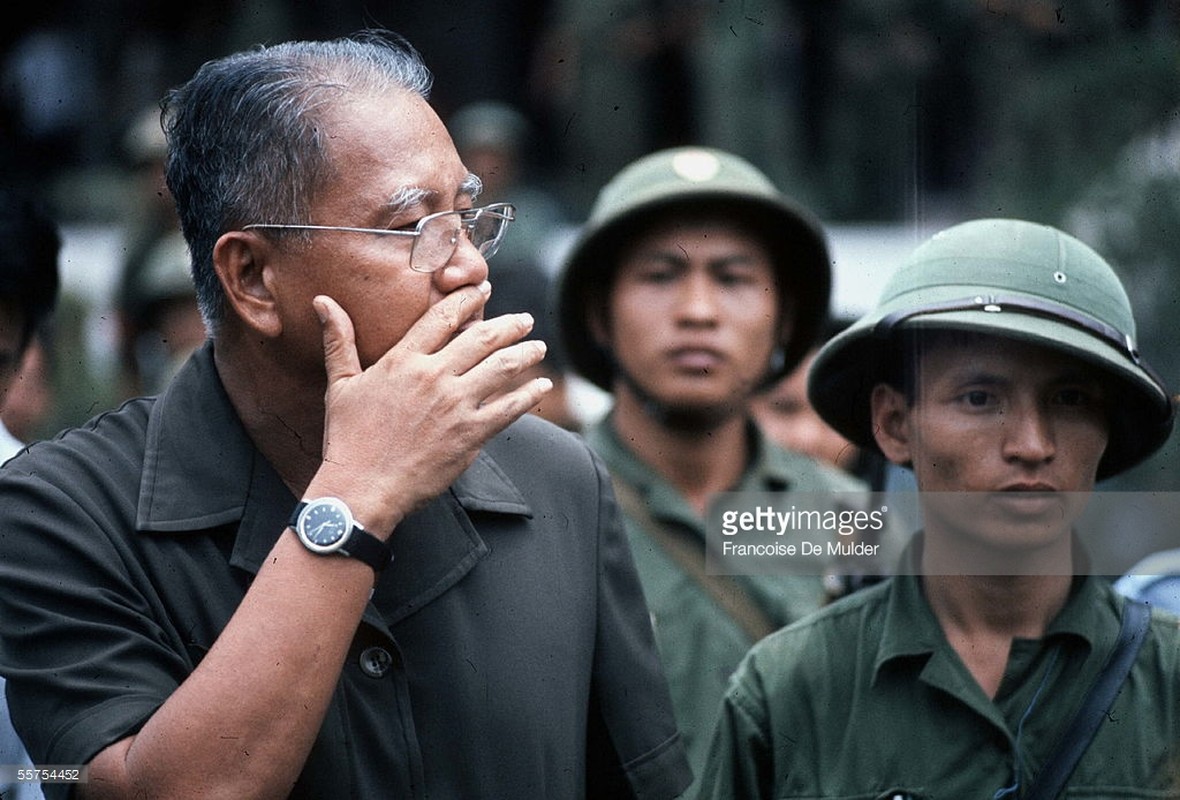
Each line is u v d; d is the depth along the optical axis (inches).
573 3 413.4
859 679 141.8
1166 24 304.3
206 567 129.6
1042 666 137.6
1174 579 153.5
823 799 140.5
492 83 481.4
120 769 117.6
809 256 193.2
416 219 127.0
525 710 131.0
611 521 144.8
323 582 119.3
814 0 375.9
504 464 140.5
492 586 133.9
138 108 449.4
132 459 133.6
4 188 197.5
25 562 127.4
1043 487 135.7
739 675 147.7
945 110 339.9
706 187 187.9
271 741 116.6
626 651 141.2
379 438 122.6
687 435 184.9
